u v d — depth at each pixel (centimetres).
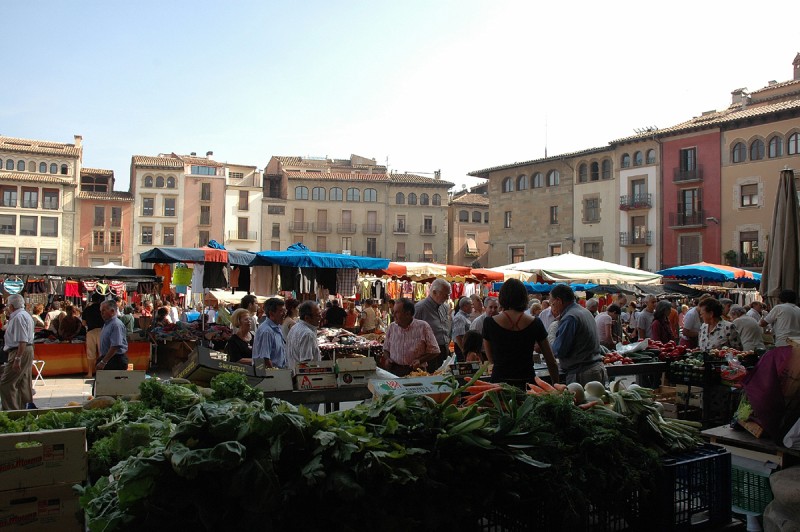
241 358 745
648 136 4125
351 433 269
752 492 427
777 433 407
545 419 328
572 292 603
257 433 244
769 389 410
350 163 7688
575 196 4628
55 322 1541
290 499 245
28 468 274
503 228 5116
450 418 301
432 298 866
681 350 829
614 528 330
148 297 2325
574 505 299
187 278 1370
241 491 231
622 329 1630
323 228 6731
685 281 2527
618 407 372
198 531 236
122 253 6262
